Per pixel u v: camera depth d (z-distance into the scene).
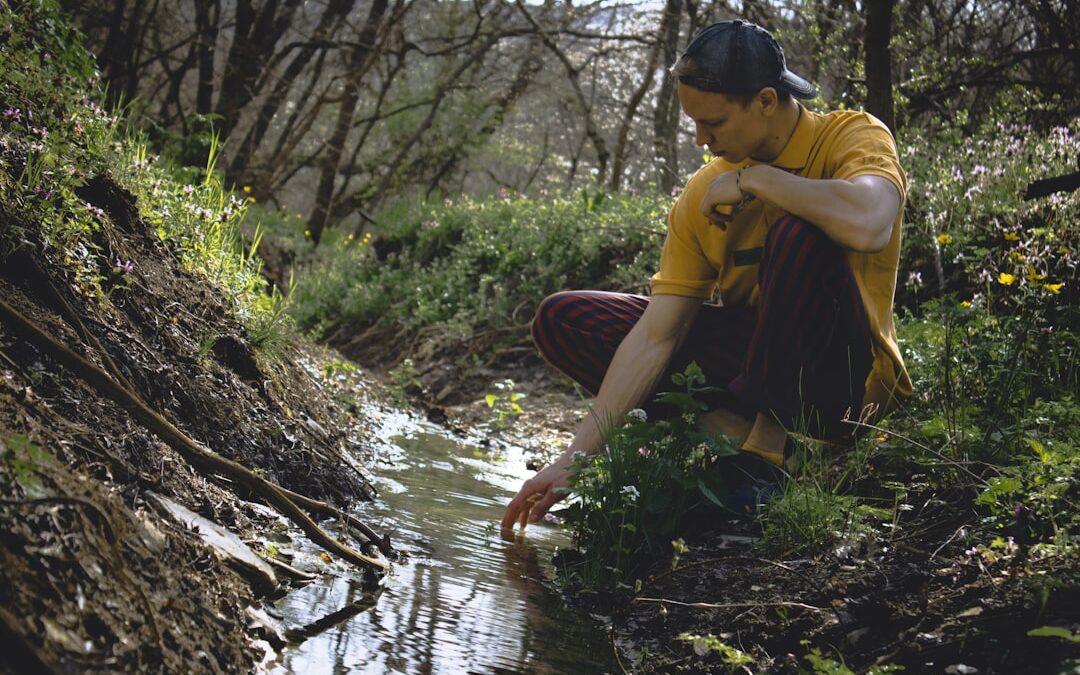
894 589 2.60
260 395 3.88
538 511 3.33
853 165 3.21
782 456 3.38
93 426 2.56
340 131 16.42
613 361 3.54
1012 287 4.73
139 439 2.66
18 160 3.35
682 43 17.31
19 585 1.62
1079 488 2.80
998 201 5.91
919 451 3.35
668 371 3.61
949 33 9.31
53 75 4.36
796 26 11.34
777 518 3.07
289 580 2.61
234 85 16.05
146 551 1.99
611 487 3.21
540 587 2.99
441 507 3.79
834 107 8.29
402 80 18.62
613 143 22.97
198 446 2.51
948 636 2.28
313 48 17.48
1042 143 6.38
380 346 9.42
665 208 9.14
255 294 5.02
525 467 5.11
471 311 8.92
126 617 1.78
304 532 2.91
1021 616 2.24
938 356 3.94
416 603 2.65
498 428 6.28
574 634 2.64
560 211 10.12
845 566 2.78
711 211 3.29
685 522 3.36
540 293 8.86
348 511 3.44
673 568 2.96
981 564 2.55
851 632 2.45
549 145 24.14
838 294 3.17
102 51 13.45
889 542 2.91
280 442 3.58
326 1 20.16
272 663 2.08
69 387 2.64
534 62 19.41
